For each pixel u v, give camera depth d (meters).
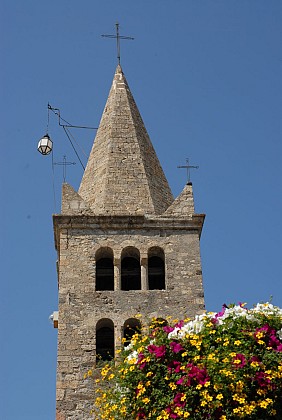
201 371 24.88
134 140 46.81
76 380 37.75
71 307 39.91
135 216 42.78
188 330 26.64
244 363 24.92
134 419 26.25
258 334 25.50
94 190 45.00
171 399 25.36
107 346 39.94
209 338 26.06
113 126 47.47
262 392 24.78
